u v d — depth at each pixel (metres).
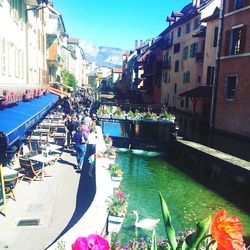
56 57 33.22
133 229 8.62
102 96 67.25
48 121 20.27
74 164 12.67
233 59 22.97
